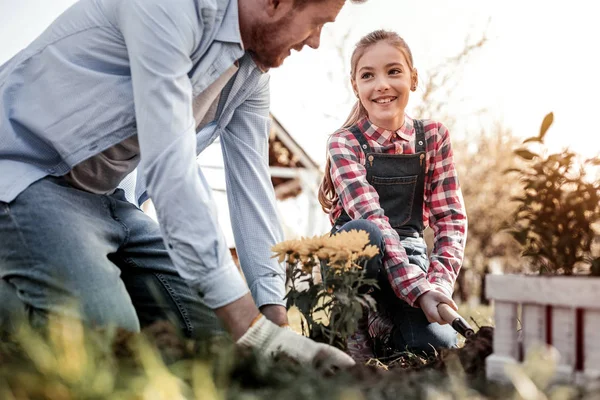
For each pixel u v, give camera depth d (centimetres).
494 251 1030
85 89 180
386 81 256
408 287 224
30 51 188
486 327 172
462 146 1030
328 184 271
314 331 175
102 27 180
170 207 154
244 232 201
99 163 189
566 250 151
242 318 153
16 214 175
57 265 173
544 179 156
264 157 209
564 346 129
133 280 208
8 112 184
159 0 164
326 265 175
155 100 158
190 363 131
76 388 112
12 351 139
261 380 133
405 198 260
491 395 125
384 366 197
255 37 178
